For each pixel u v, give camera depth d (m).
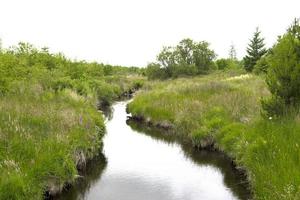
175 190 9.81
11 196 7.63
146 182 10.41
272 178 8.13
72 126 12.52
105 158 12.83
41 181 8.81
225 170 11.37
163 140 15.58
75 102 18.50
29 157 9.32
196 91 22.95
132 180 10.59
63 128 11.89
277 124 11.19
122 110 24.94
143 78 49.03
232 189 9.75
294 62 11.57
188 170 11.44
